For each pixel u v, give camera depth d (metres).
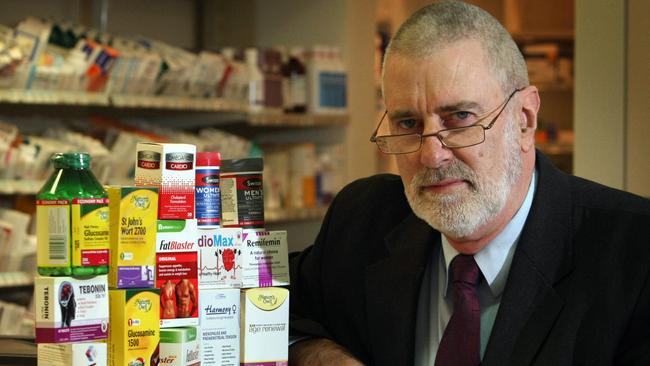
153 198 1.48
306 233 5.19
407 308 1.76
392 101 1.58
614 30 3.37
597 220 1.64
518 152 1.59
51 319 1.38
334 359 1.71
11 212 3.76
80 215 1.39
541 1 6.55
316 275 2.02
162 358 1.47
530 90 1.62
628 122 3.36
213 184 1.56
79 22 4.79
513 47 1.60
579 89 3.47
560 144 6.47
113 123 4.33
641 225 1.60
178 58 4.36
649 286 1.53
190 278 1.51
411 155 1.56
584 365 1.53
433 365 1.71
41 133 4.50
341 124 5.15
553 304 1.58
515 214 1.65
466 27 1.54
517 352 1.57
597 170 3.44
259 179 1.63
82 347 1.39
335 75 5.07
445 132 1.53
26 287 4.20
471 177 1.53
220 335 1.55
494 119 1.54
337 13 5.20
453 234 1.57
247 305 1.57
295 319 1.96
